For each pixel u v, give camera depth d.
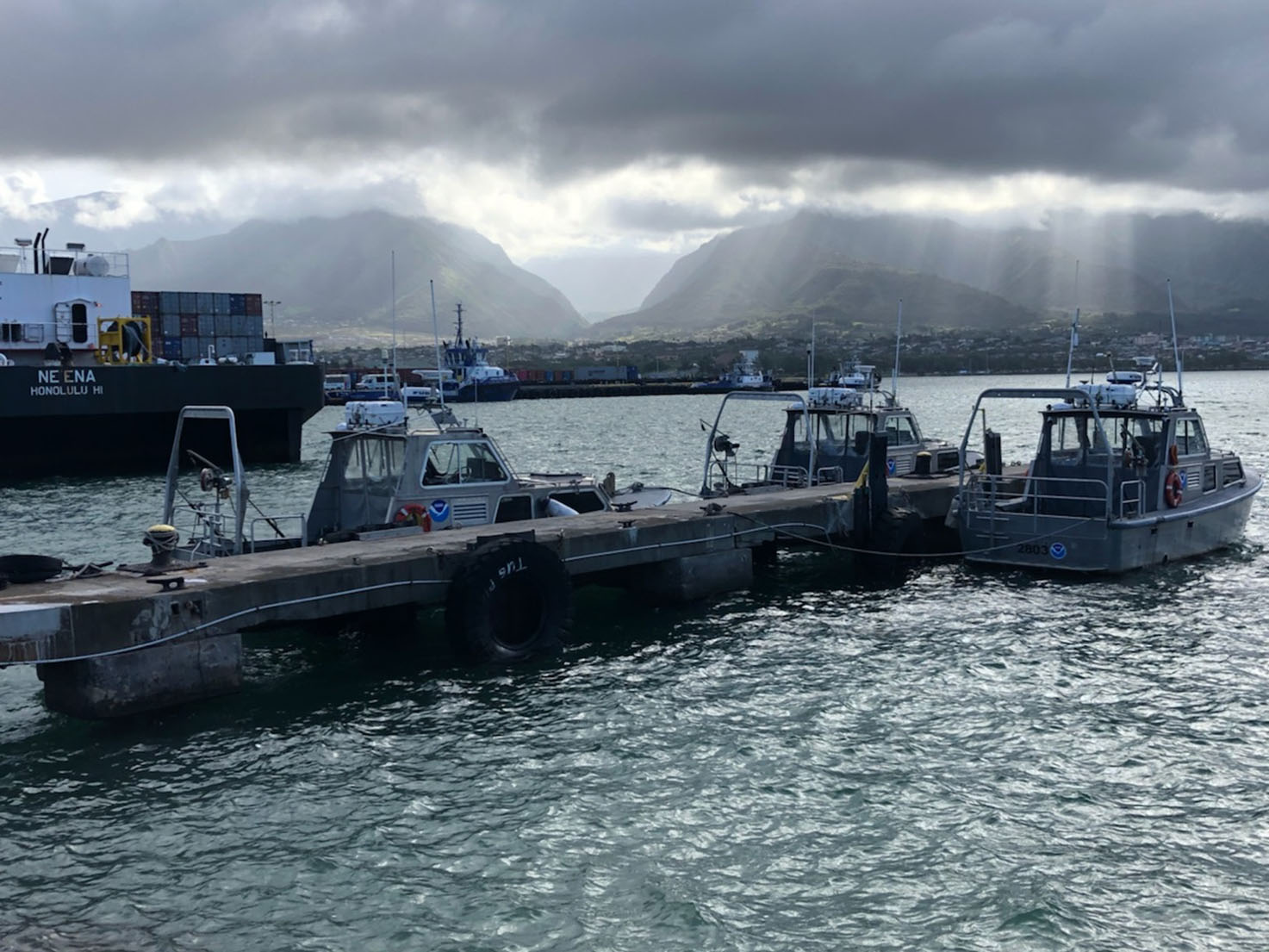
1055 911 8.82
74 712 12.37
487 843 9.90
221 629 13.09
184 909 8.80
